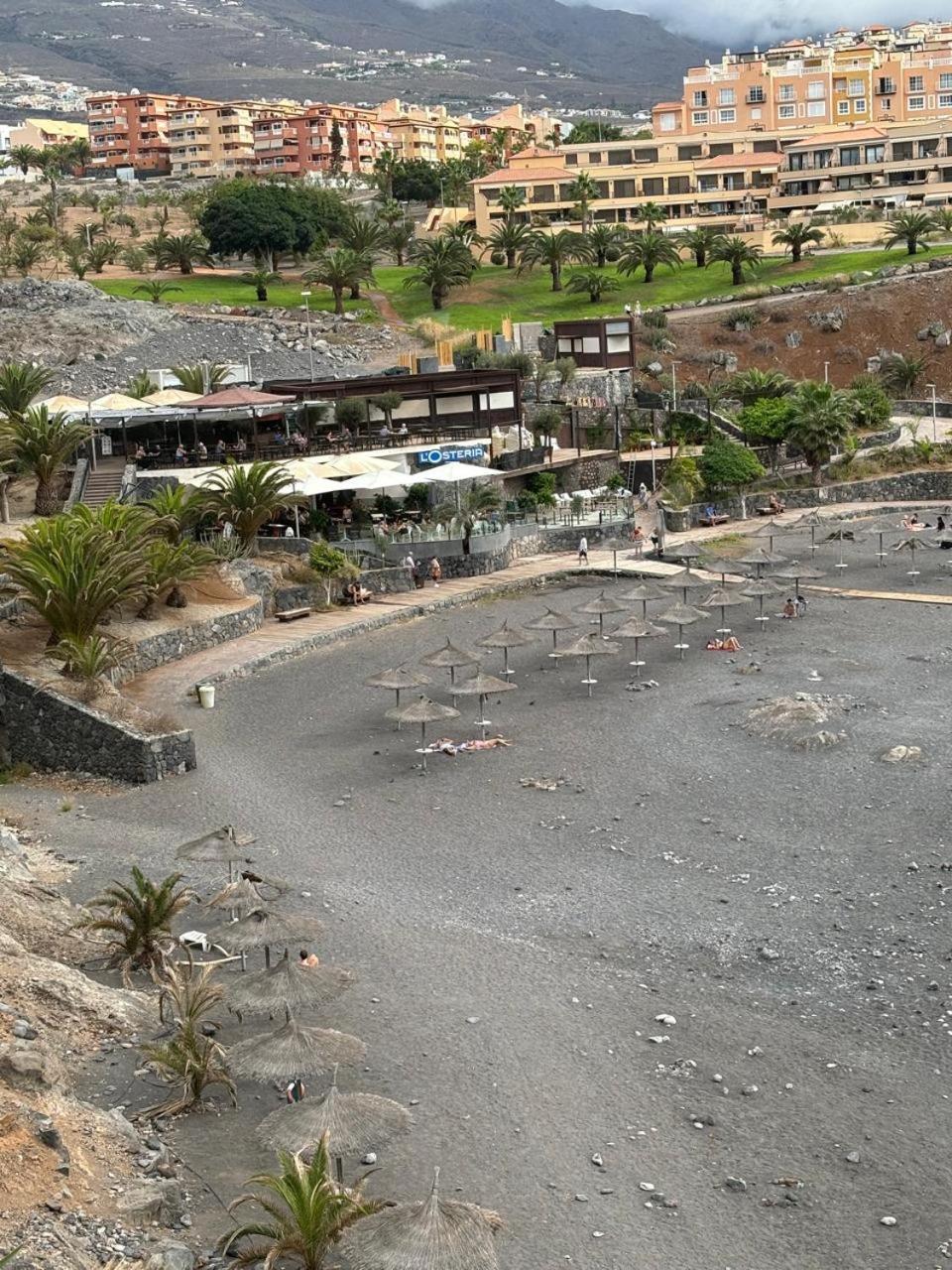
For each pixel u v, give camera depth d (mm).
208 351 125812
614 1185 23188
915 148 183750
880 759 45000
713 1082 26297
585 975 30969
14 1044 25281
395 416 89438
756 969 30953
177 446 83750
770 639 63125
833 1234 21781
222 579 67250
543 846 39125
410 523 78375
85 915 34188
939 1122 24703
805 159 188250
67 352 118812
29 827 42281
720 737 48500
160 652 59719
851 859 37094
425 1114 25453
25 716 48688
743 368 133875
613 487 92688
